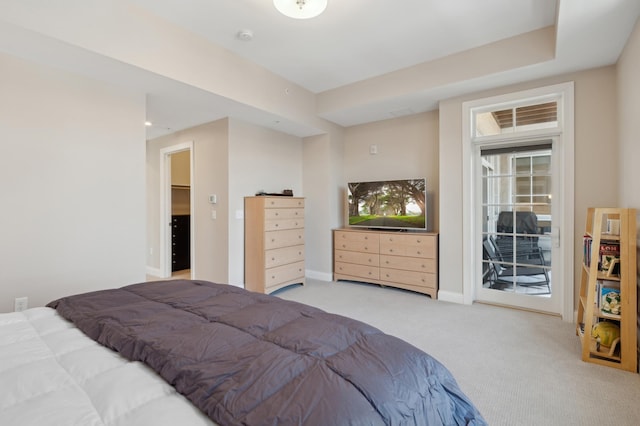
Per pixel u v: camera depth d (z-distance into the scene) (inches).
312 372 38.6
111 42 88.9
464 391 76.7
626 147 99.5
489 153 141.7
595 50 102.3
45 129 93.3
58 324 55.2
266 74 140.7
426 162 170.4
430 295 153.4
